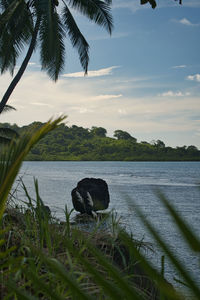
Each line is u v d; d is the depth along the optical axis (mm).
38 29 19625
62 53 20453
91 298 524
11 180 1321
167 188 45656
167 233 10445
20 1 18141
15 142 1350
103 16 20500
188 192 39219
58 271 556
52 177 70688
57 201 23422
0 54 19641
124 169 145625
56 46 18609
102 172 108000
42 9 17656
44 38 18078
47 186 41500
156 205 22766
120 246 2846
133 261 2463
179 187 47531
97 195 15695
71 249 532
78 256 516
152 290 2324
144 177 79688
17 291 591
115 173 101688
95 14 20500
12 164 1330
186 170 141000
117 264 2623
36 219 2771
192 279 348
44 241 2576
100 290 1406
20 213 3158
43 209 2656
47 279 1896
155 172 116625
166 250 360
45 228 2410
